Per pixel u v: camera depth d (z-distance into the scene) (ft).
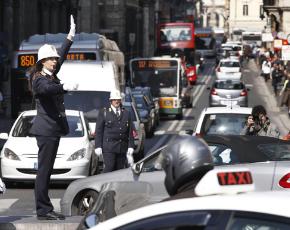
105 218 43.37
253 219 34.42
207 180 35.68
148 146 258.16
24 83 233.14
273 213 34.42
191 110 424.05
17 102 233.76
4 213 119.65
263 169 91.40
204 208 34.83
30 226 91.20
